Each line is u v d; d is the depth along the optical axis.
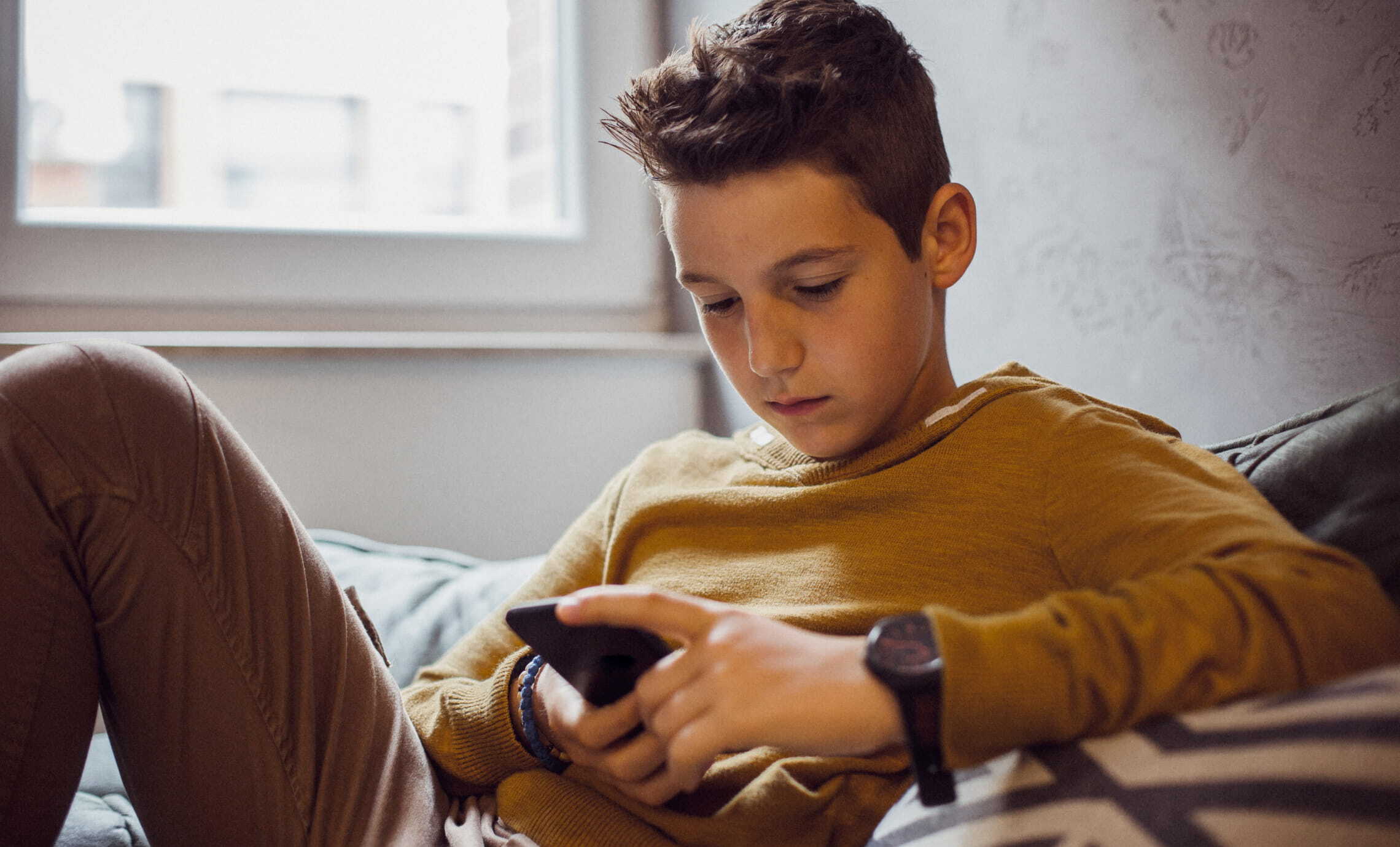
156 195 1.55
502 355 1.46
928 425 0.73
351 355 1.39
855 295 0.67
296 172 1.61
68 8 1.48
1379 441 0.59
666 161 0.67
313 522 1.40
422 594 1.14
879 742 0.47
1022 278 1.04
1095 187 0.94
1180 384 0.86
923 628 0.48
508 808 0.69
